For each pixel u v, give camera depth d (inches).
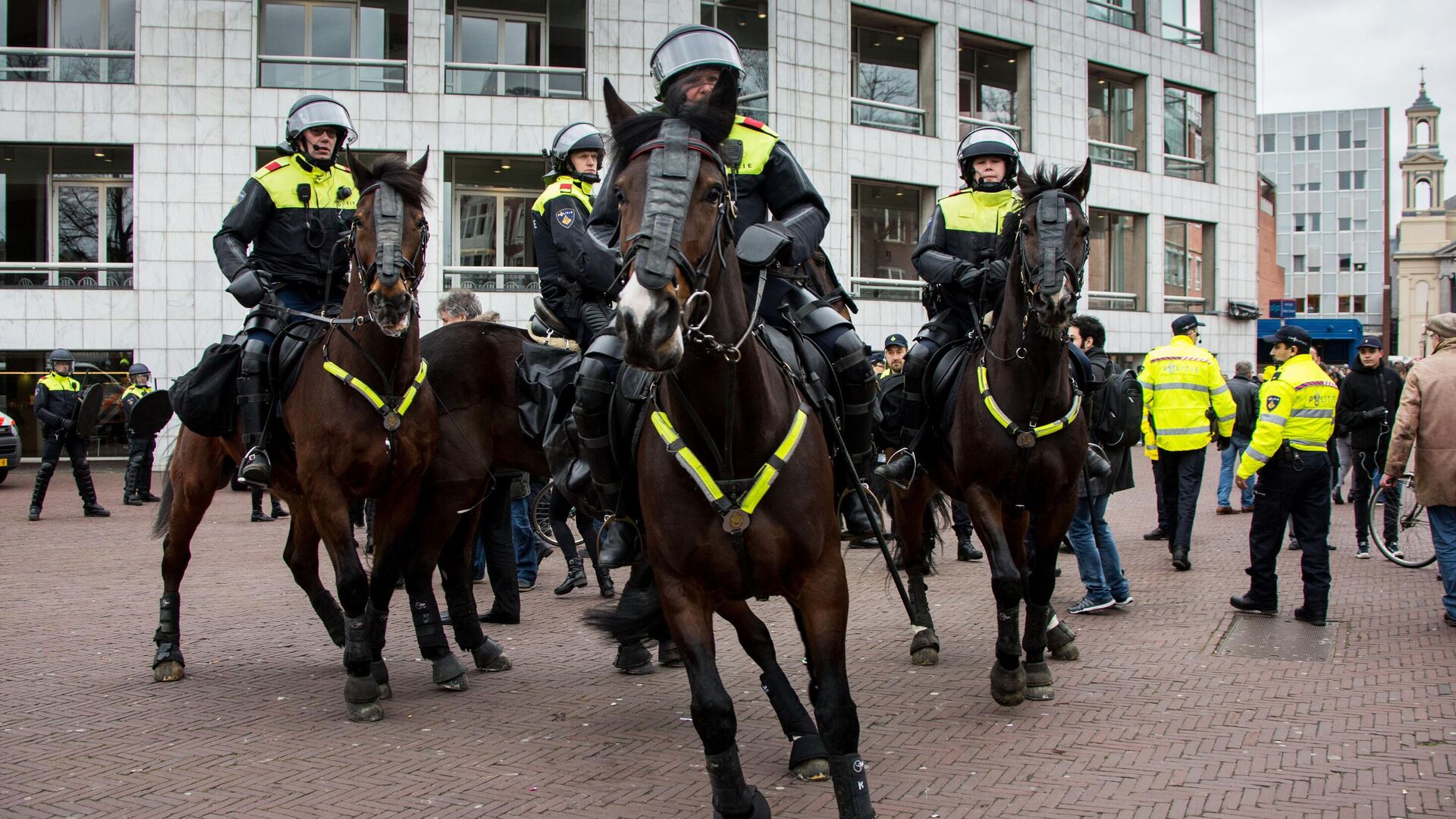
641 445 162.2
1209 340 1341.0
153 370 878.4
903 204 1080.8
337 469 228.7
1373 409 447.8
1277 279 2477.9
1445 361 317.4
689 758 202.4
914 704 236.4
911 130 1065.5
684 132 140.7
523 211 928.9
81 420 586.2
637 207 136.8
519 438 271.7
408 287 216.8
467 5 925.2
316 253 270.2
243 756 204.7
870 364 183.9
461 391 266.2
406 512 242.5
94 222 899.4
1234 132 1365.7
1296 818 169.3
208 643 302.0
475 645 269.0
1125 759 197.8
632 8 928.9
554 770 196.1
